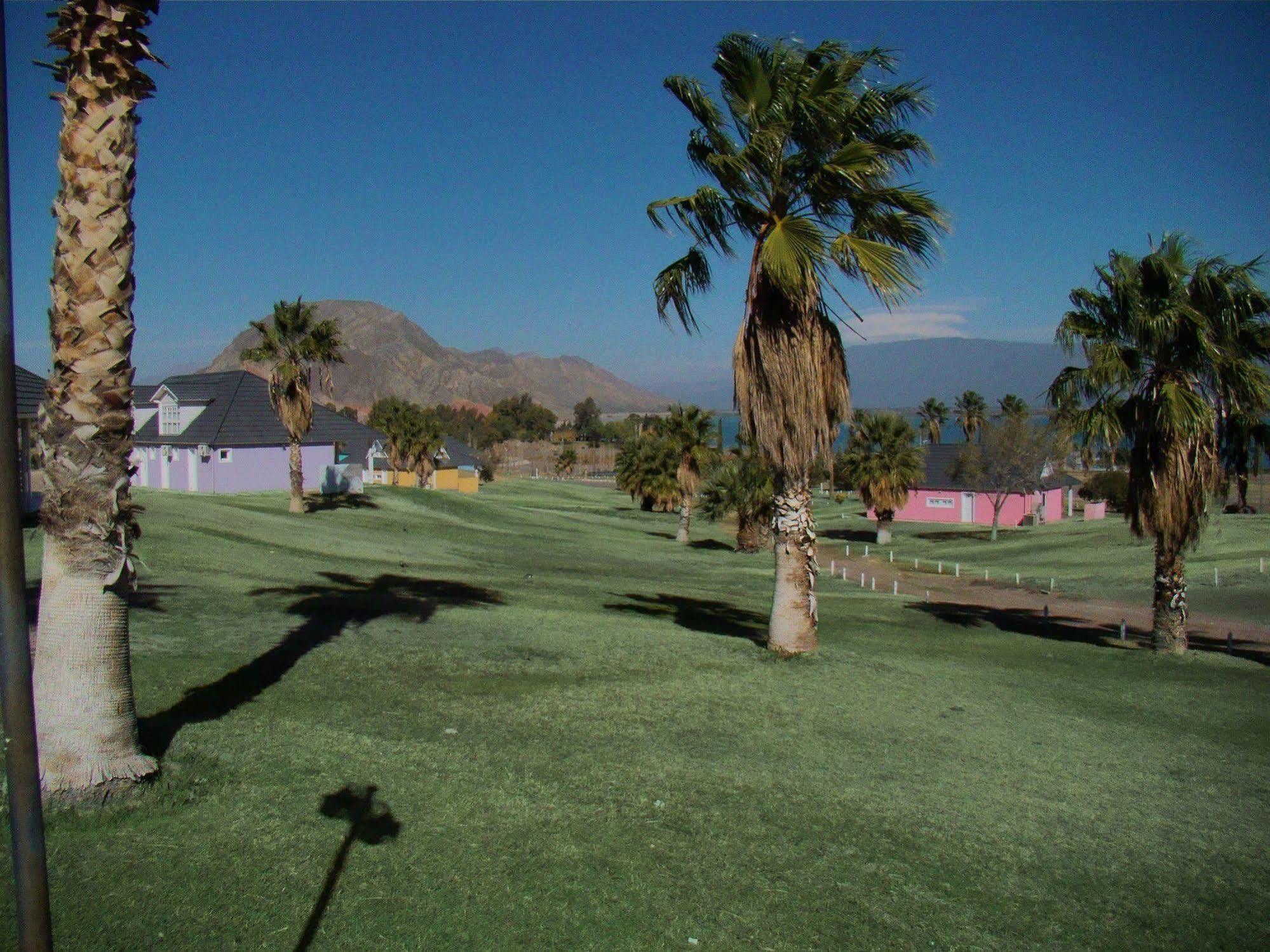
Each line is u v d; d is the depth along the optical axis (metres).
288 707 9.01
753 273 13.89
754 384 13.99
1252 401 17.00
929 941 5.47
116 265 6.29
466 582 20.77
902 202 13.48
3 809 5.80
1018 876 6.51
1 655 3.12
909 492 61.56
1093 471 73.81
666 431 45.22
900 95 13.90
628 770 7.96
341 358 34.50
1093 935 5.73
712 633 16.23
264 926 5.01
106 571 6.34
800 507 14.05
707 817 7.05
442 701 9.79
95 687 6.31
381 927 5.10
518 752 8.23
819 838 6.86
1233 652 19.42
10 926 4.64
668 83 14.31
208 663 10.48
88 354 6.23
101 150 6.20
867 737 9.69
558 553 34.06
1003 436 51.91
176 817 6.21
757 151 13.52
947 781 8.45
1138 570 35.16
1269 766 9.78
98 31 6.14
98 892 5.18
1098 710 12.01
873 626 19.75
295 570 19.48
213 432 41.66
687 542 44.81
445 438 78.06
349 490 45.47
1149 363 17.95
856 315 13.29
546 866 5.99
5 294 3.07
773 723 9.93
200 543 21.17
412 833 6.30
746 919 5.55
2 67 3.02
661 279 14.78
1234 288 16.94
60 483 6.22
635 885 5.85
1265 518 46.09
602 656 12.91
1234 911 6.22
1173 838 7.47
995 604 27.98
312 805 6.61
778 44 13.88
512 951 4.98
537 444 168.75
